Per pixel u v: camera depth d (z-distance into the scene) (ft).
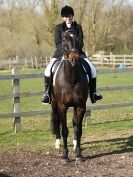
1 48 181.68
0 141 32.83
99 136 34.19
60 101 26.02
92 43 176.76
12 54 180.65
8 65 157.69
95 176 23.11
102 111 47.70
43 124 39.96
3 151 29.53
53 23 166.40
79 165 25.45
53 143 31.89
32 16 175.22
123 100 59.11
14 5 192.54
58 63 27.14
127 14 191.21
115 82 88.43
